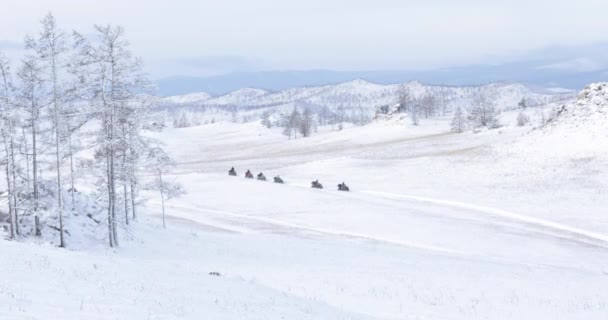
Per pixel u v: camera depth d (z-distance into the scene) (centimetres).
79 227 3528
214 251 3419
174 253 3341
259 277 2464
